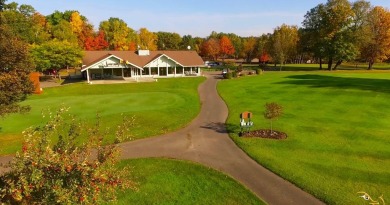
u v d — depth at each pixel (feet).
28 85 68.85
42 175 27.30
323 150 65.51
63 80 208.74
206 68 306.14
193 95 139.13
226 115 100.37
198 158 62.80
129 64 198.59
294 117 94.63
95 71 214.28
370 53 266.16
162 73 231.71
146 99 121.70
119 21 380.37
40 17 303.89
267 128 82.33
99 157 31.99
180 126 86.33
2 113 65.26
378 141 70.44
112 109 102.32
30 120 88.58
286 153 64.03
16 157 28.60
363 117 92.94
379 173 53.52
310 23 277.23
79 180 27.53
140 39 399.24
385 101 112.27
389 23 252.83
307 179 51.34
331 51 253.44
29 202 28.17
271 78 192.13
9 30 65.82
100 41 327.26
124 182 32.94
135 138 75.46
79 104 110.32
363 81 157.99
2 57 61.46
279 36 289.53
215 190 48.78
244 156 63.57
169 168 57.41
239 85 169.89
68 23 300.61
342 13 247.09
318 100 119.44
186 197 46.75
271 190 48.57
